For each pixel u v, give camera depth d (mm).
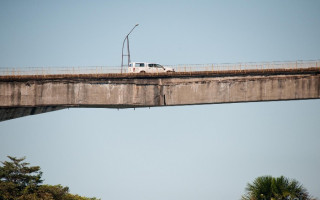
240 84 75125
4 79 74625
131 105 75312
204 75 75188
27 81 75125
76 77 75000
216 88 75188
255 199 62781
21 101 75062
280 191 62094
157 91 75438
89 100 75125
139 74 74938
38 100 75062
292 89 75250
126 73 75062
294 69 74688
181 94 75438
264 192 62625
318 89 75062
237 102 75562
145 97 75312
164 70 76312
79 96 75062
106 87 75250
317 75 75188
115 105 75625
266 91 75062
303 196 61938
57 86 75188
